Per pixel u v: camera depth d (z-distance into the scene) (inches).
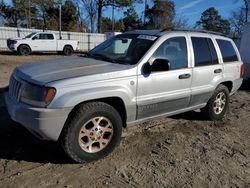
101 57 187.5
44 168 148.7
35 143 173.8
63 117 141.5
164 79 181.0
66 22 1878.7
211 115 234.1
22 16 1883.6
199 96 212.5
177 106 198.5
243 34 459.5
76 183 138.2
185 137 202.4
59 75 148.6
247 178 154.7
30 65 172.4
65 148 147.3
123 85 160.9
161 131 210.4
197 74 204.7
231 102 319.6
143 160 164.7
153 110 182.2
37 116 137.7
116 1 1556.3
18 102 146.9
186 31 205.9
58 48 924.6
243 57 456.8
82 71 155.1
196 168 160.6
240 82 253.3
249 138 211.0
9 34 1085.1
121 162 160.6
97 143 159.2
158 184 142.5
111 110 157.6
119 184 139.9
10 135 182.4
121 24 2071.9
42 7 1868.8
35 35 869.8
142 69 169.8
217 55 225.0
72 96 141.7
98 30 1608.0
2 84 344.2
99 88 150.9
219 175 155.3
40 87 140.3
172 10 1753.2
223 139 204.7
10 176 139.7
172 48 189.6
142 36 190.4
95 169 151.3
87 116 148.6
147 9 1759.4
